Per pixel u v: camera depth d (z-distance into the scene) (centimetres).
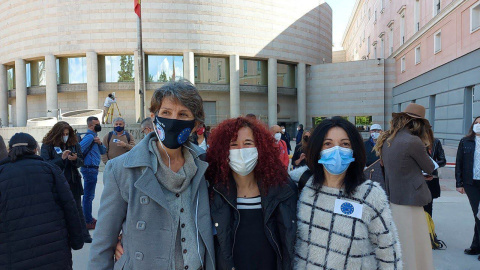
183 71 2670
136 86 2606
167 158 183
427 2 2097
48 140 468
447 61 1781
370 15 3797
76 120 1970
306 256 200
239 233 198
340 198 200
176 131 170
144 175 170
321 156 205
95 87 2606
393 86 2936
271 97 2922
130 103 2742
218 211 194
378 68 2967
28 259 266
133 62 2691
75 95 2773
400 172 322
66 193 297
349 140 199
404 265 315
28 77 2848
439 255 429
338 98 3098
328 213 199
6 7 2777
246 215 201
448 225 541
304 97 3117
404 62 2650
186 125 172
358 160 200
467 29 1575
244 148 195
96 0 2575
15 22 2734
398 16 2708
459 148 462
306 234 202
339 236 193
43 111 2855
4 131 1630
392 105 2941
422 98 2189
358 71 3033
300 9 3070
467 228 526
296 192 215
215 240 197
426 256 319
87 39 2588
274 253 200
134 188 172
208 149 209
